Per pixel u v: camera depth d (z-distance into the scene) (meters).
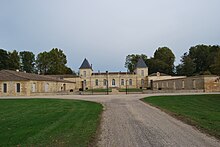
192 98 31.38
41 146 8.14
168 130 10.81
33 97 40.38
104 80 90.50
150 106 22.34
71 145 8.25
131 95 40.22
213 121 12.94
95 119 14.28
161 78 87.50
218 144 8.25
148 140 8.93
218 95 34.62
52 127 11.61
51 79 62.28
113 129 11.14
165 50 105.12
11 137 9.46
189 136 9.52
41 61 99.44
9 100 32.69
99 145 8.27
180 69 100.12
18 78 49.22
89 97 37.59
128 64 117.19
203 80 45.56
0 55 80.00
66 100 31.34
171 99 30.52
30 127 11.64
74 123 12.82
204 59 96.06
